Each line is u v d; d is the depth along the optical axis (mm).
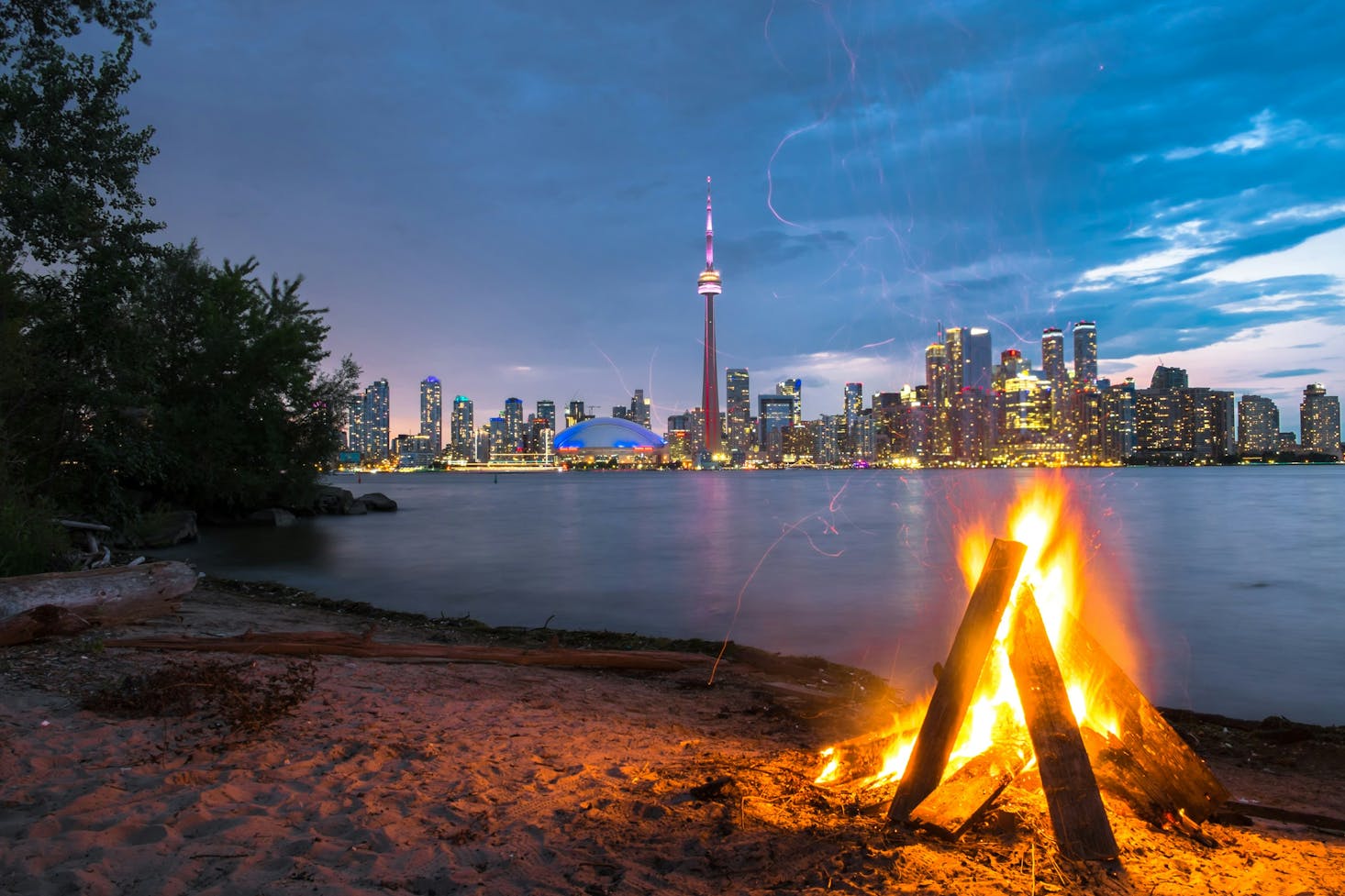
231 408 42781
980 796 4539
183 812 4676
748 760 6309
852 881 3809
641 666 11250
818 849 4219
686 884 3842
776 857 4121
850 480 193375
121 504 26703
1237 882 3982
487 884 3842
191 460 41062
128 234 24766
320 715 7172
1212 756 8125
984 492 104375
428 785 5391
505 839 4441
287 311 46625
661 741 7102
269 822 4590
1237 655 14555
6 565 13188
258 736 6332
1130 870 4027
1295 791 6711
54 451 24172
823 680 11031
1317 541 36969
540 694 9055
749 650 12812
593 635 14141
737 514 63000
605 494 108875
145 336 26375
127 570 11297
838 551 33844
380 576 25047
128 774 5367
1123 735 5160
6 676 7691
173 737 6215
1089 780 4332
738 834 4477
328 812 4824
